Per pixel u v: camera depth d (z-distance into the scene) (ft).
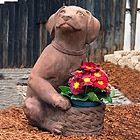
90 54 37.27
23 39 42.29
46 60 12.63
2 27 43.19
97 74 11.93
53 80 12.74
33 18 41.32
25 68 40.73
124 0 37.73
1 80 29.81
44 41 41.11
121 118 16.38
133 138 12.58
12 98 21.93
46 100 12.15
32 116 12.88
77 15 12.35
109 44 37.93
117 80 28.27
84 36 12.84
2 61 43.73
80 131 12.11
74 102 12.25
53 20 13.15
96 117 12.27
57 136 11.80
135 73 30.58
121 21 38.04
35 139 11.25
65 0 38.73
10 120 14.98
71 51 12.65
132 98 22.81
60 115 12.40
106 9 37.45
